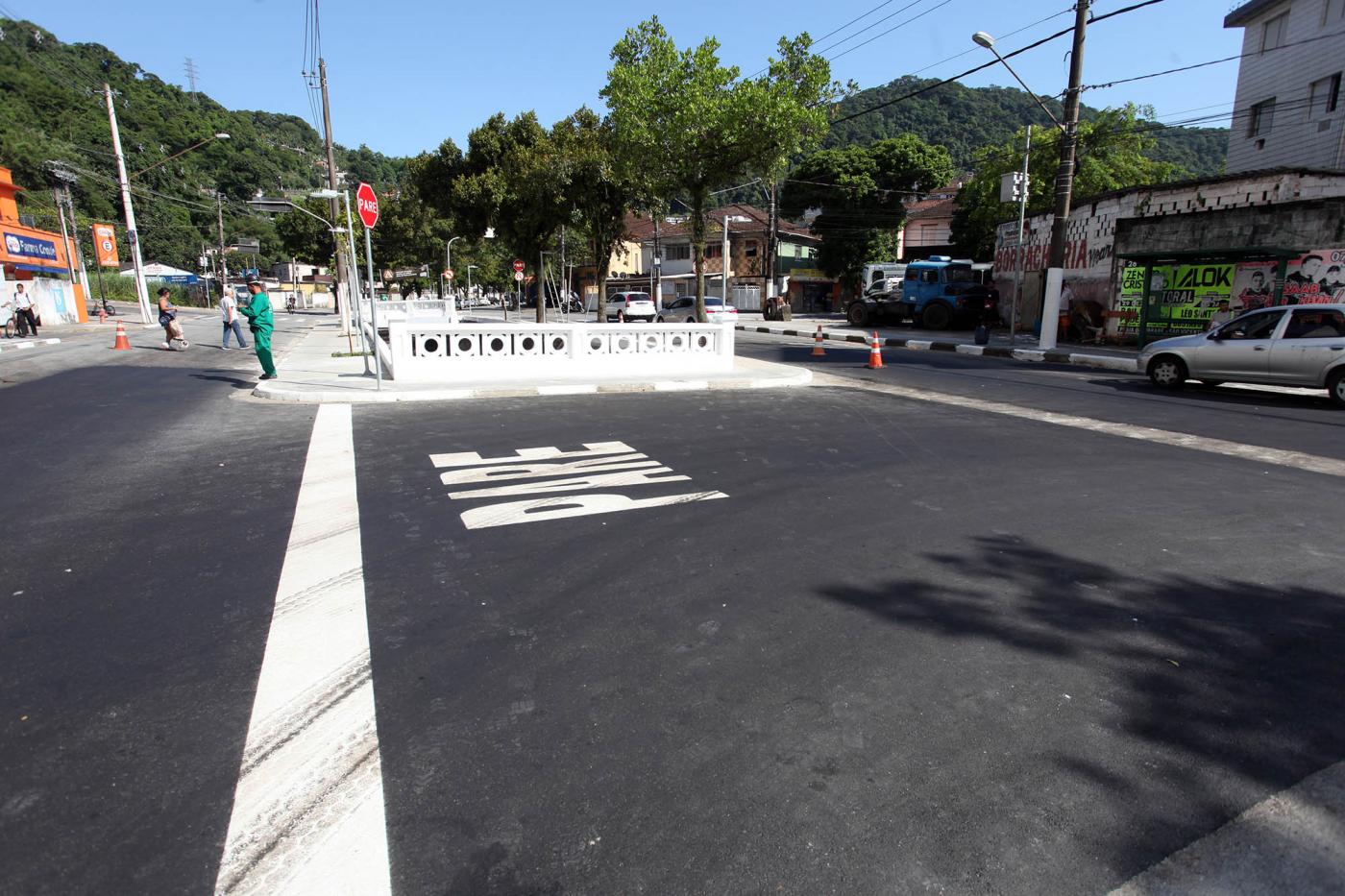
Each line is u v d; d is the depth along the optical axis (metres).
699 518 5.33
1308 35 24.56
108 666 3.19
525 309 63.72
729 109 13.55
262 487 6.09
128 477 6.36
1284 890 2.05
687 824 2.29
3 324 22.78
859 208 46.66
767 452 7.52
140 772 2.51
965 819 2.32
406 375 12.34
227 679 3.11
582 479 6.39
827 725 2.81
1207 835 2.25
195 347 19.95
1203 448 8.11
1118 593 4.04
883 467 6.98
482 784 2.47
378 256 53.41
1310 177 17.88
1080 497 5.98
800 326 32.56
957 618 3.72
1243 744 2.69
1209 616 3.77
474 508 5.53
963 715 2.87
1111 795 2.42
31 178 51.97
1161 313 18.92
